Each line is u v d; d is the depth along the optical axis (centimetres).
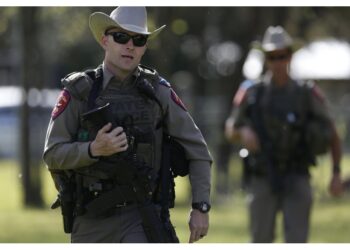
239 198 6438
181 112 1769
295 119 2588
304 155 2586
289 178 2586
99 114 1675
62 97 1714
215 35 7856
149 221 1720
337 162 2672
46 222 4512
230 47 9850
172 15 6178
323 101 2611
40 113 6994
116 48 1723
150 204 1730
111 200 1720
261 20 6750
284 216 2600
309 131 2581
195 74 10319
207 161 1784
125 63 1722
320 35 7706
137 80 1744
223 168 6988
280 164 2588
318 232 3962
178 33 6116
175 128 1770
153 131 1744
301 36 7231
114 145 1650
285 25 6706
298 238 2575
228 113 7094
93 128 1698
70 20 6388
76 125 1714
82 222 1752
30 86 6500
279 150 2583
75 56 10088
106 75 1731
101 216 1730
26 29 6362
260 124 2603
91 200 1731
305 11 6600
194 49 9544
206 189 1772
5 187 8056
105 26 1733
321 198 6266
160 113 1758
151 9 5938
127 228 1727
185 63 10112
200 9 7200
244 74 7025
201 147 1780
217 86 10788
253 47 2681
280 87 2619
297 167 2586
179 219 4484
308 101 2603
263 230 2625
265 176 2589
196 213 1766
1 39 7462
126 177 1714
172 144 1781
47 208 6122
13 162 11894
